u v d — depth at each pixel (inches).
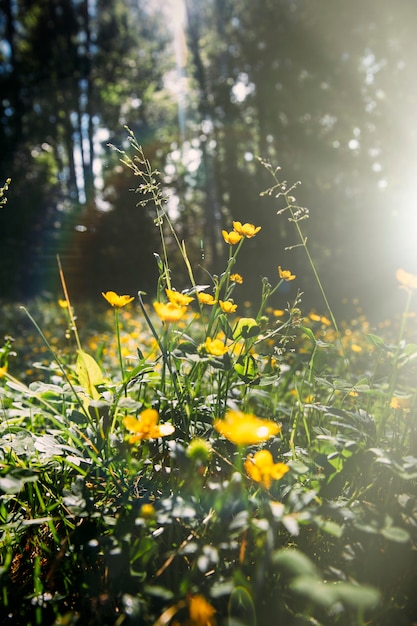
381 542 58.6
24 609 54.1
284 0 895.1
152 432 56.2
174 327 76.2
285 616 51.3
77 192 1001.5
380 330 319.6
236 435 47.7
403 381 105.2
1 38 1049.5
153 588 47.3
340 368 128.0
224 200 982.4
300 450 71.3
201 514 56.6
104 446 68.4
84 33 1073.5
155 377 83.4
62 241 824.9
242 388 81.8
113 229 829.2
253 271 839.7
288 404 102.1
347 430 74.9
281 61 895.1
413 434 74.9
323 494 63.8
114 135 1098.1
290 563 40.2
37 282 796.0
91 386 75.5
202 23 1042.1
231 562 56.1
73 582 56.4
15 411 88.5
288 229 884.6
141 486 66.8
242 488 53.1
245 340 77.5
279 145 911.7
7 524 60.6
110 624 51.0
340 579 54.7
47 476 70.5
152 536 55.9
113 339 290.8
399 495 62.6
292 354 89.7
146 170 80.5
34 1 1023.6
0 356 99.0
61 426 67.5
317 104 866.1
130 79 1110.4
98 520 59.0
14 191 850.1
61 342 295.0
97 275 808.9
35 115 1016.9
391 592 56.2
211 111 994.7
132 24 1149.1
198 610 45.1
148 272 807.7
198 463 55.3
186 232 1005.2
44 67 1017.5
